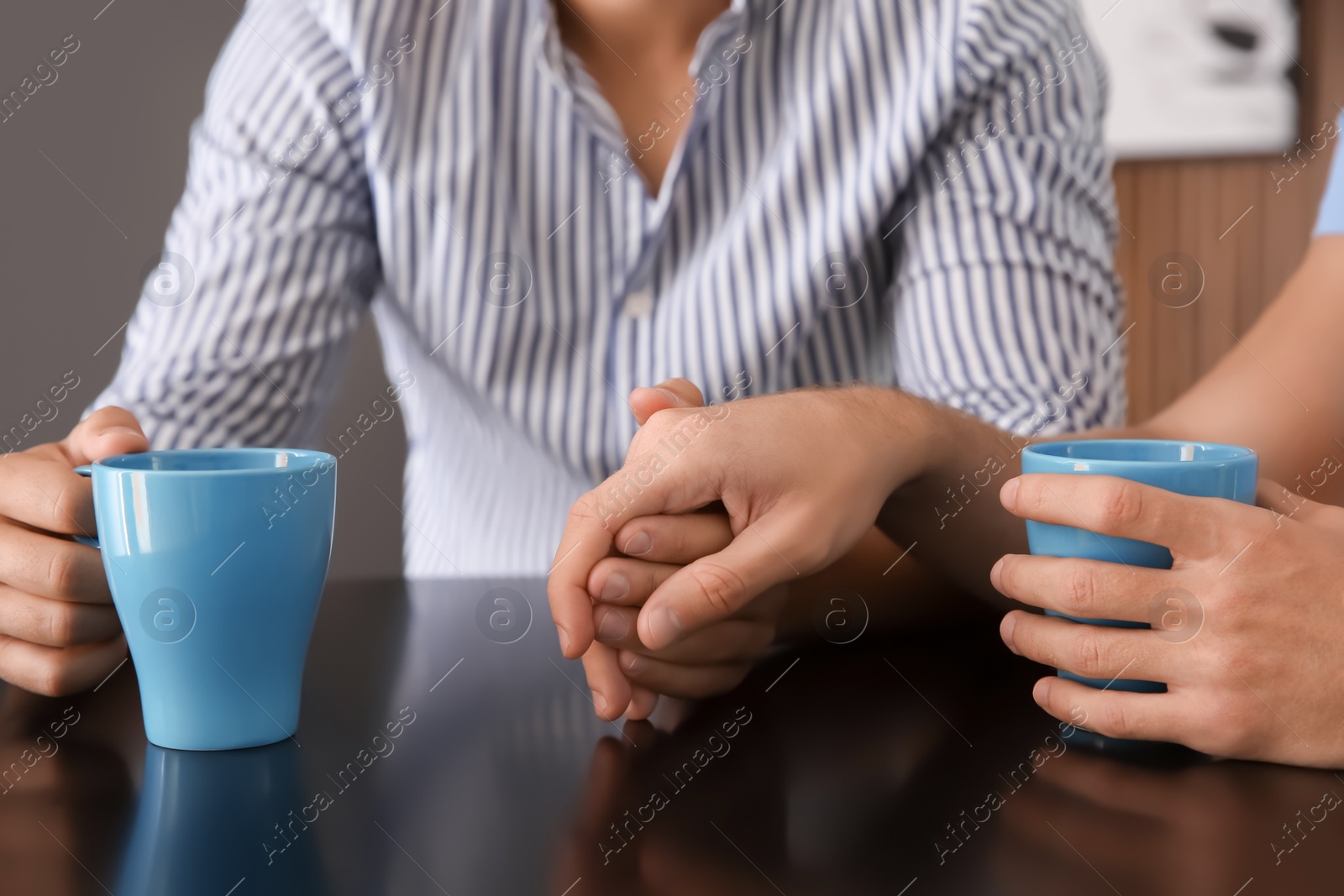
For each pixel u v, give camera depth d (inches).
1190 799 41.3
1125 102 156.0
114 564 42.6
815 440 45.7
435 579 53.4
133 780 41.9
